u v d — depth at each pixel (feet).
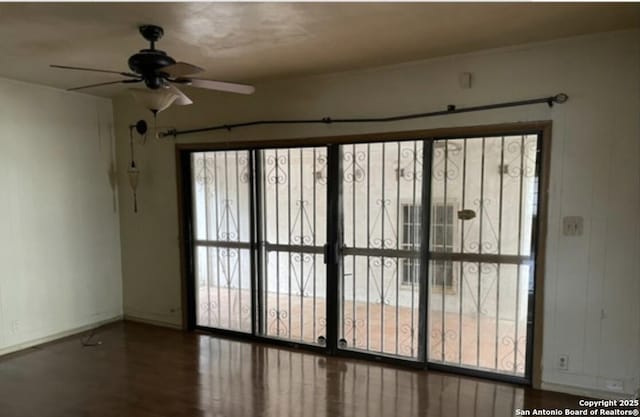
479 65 10.68
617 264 9.75
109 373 11.82
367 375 11.62
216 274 15.02
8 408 9.93
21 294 13.58
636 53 9.28
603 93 9.60
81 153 15.23
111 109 16.17
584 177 9.89
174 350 13.48
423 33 9.17
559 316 10.34
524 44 10.10
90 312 15.62
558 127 10.02
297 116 12.99
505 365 11.18
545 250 10.34
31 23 8.35
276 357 12.89
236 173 14.30
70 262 14.96
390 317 12.37
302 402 10.16
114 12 7.78
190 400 10.27
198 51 10.26
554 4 7.69
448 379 11.34
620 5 7.76
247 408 9.89
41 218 14.07
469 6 7.72
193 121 14.65
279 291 13.93
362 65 11.62
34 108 13.79
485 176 11.02
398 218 12.04
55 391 10.77
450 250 11.53
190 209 15.23
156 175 15.51
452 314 11.66
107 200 16.14
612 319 9.88
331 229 12.79
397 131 11.70
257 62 11.23
